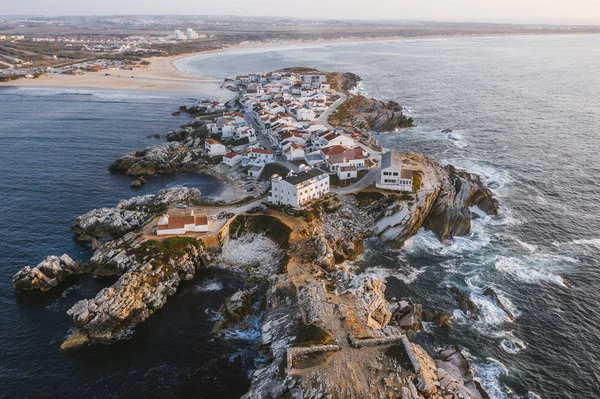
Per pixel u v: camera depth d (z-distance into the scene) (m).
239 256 101.44
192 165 156.75
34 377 71.75
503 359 74.88
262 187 134.75
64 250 106.25
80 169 157.12
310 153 148.50
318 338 69.44
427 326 81.88
